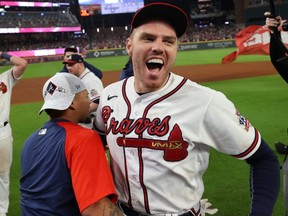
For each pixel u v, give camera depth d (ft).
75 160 5.76
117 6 205.57
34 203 6.17
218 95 5.68
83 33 219.20
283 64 8.56
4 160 13.07
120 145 5.95
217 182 15.58
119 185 6.23
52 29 181.78
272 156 5.72
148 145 5.62
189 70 66.80
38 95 46.06
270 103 31.19
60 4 207.21
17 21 171.94
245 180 15.67
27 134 25.79
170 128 5.54
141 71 5.72
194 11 234.99
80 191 5.61
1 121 12.95
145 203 5.81
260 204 5.26
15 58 13.66
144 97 5.82
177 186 5.69
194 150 5.65
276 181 5.50
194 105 5.54
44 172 6.08
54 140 6.17
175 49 5.74
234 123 5.58
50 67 98.53
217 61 83.71
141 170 5.71
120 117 6.04
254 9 174.60
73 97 6.74
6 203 13.20
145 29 5.48
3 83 13.28
